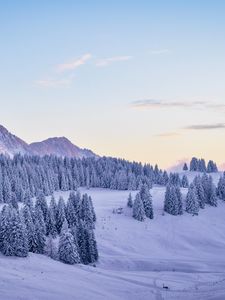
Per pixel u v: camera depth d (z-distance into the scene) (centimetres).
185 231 12412
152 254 10312
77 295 4825
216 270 8381
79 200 11756
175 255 10369
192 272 8312
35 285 4975
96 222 12025
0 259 6519
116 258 9219
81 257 8519
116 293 5359
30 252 7631
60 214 10419
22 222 7238
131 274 7312
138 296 5219
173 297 4919
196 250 11075
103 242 10619
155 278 7025
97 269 7406
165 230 12344
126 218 12800
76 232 8669
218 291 4631
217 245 11550
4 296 4284
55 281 5478
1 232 7169
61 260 7562
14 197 14888
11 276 5297
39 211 9581
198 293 4953
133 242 11031
